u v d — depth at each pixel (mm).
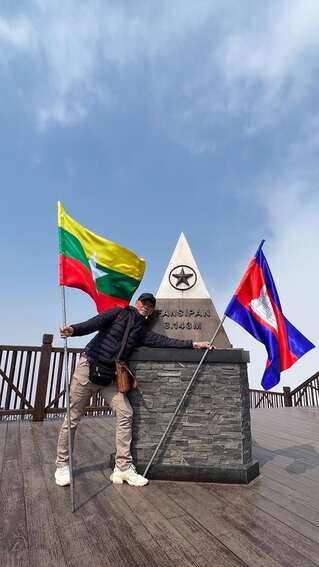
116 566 1808
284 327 3354
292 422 6668
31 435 4883
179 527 2244
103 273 3377
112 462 3471
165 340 3393
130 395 3365
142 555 1912
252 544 2039
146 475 3193
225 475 3119
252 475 3230
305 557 1901
